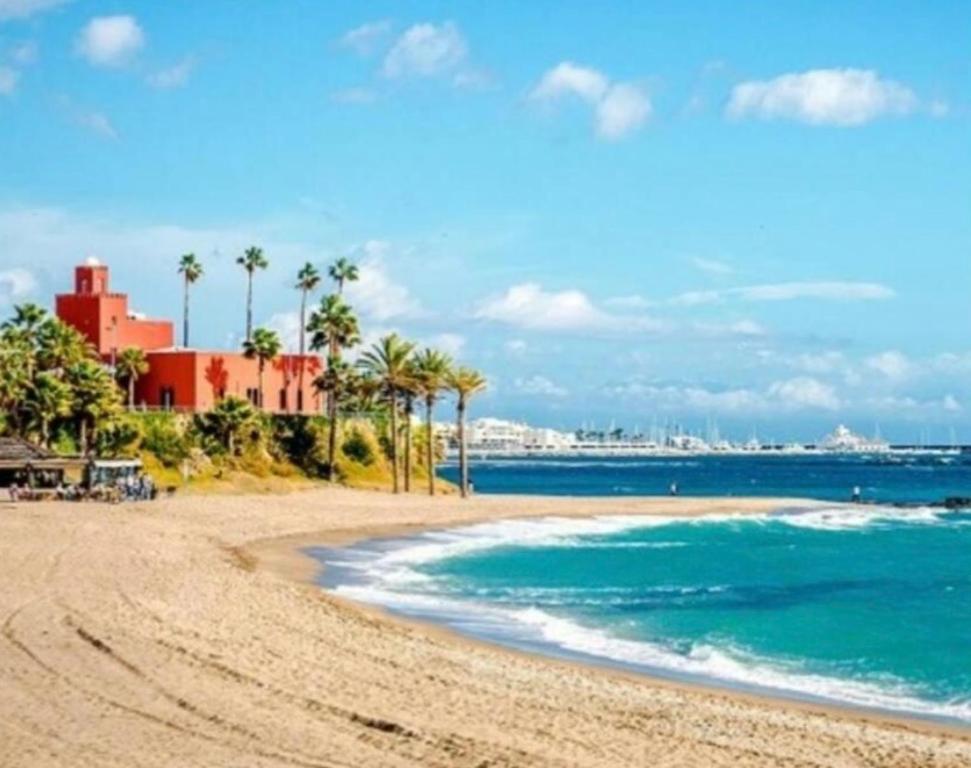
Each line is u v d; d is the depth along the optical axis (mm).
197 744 19594
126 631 29625
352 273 136250
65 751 18766
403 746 20203
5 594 35344
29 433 95500
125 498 83938
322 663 27812
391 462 122375
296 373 120812
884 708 28375
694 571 60875
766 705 27703
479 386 112875
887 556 71375
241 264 138625
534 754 20078
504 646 34844
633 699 26672
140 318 118125
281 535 69062
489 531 80875
